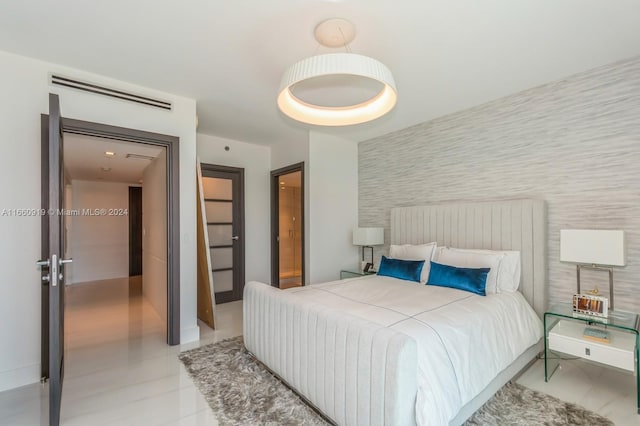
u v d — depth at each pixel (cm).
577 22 199
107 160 413
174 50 233
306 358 202
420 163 399
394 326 183
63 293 234
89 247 657
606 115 255
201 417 193
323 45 225
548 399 212
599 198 258
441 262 326
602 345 219
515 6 184
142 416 194
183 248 318
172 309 307
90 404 207
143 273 524
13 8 183
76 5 182
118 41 221
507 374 224
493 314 226
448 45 226
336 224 461
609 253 228
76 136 286
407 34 212
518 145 307
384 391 150
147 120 297
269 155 529
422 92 307
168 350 293
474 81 284
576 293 268
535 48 230
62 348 229
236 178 495
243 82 286
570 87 274
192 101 324
